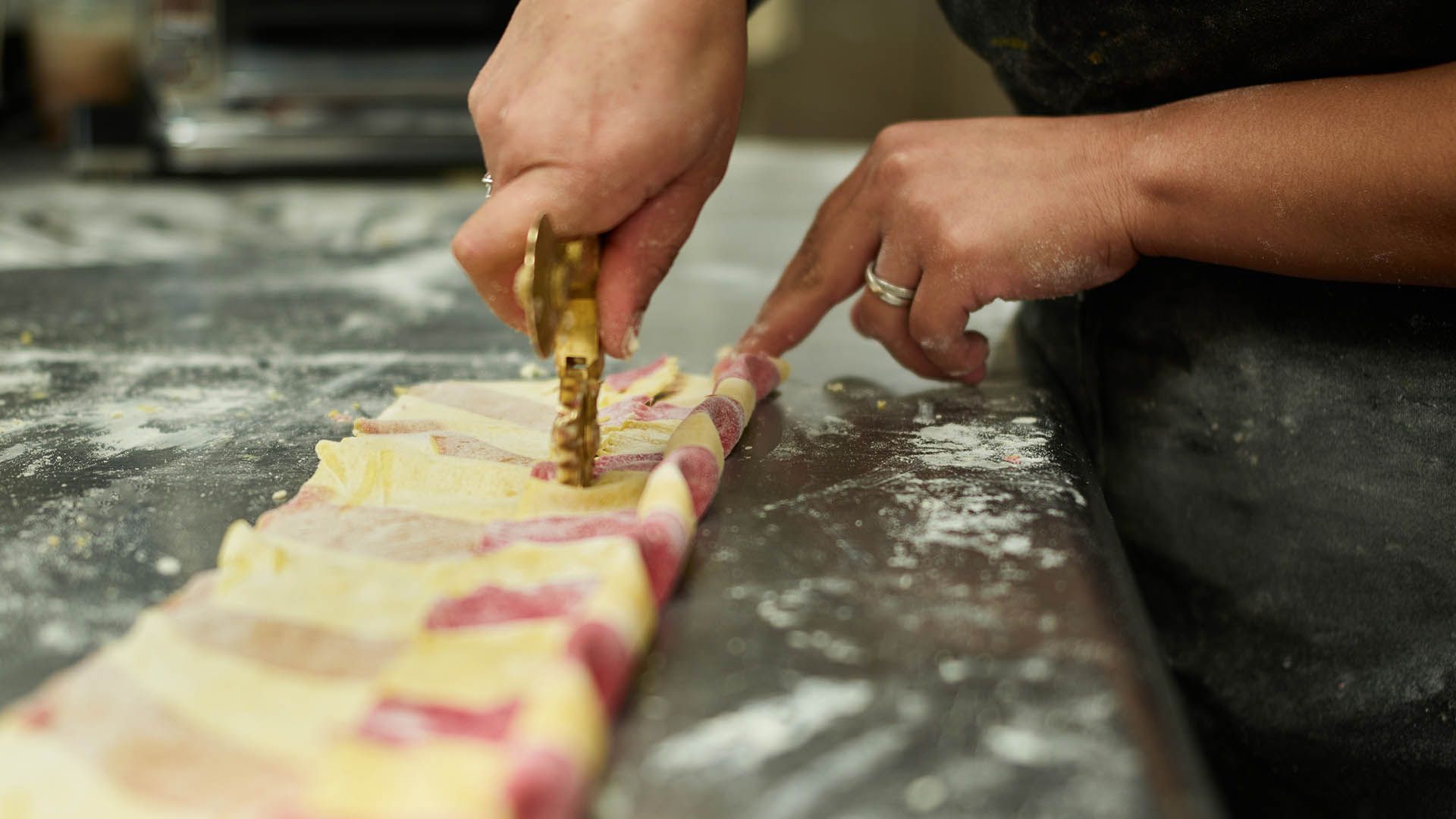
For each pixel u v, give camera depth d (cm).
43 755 44
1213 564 108
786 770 45
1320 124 80
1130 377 111
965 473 79
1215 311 103
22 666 54
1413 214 77
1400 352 95
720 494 76
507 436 87
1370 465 98
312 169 345
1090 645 54
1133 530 114
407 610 55
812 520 70
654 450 83
